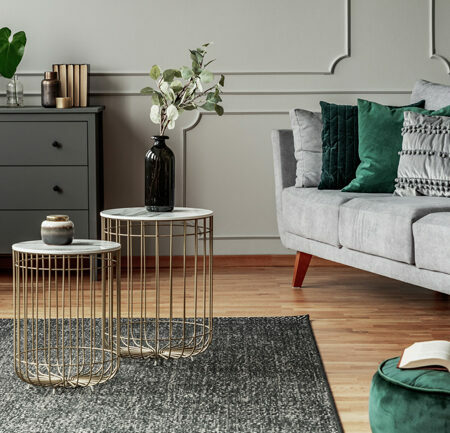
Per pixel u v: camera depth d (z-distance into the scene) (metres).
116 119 4.06
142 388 2.04
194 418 1.82
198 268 4.07
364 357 2.37
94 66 4.03
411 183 3.06
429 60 4.07
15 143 3.66
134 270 4.04
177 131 4.08
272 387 2.06
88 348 2.21
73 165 3.68
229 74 4.06
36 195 3.69
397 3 4.05
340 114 3.45
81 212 3.70
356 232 2.88
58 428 1.75
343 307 3.09
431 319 2.88
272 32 4.05
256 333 2.65
